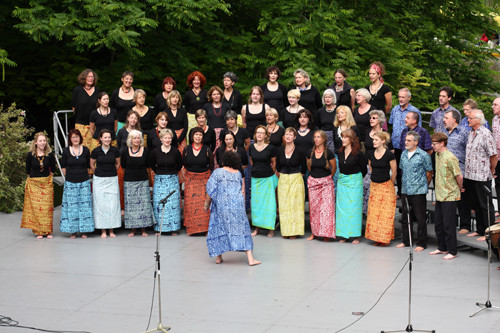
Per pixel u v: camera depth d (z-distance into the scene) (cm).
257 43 1762
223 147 1245
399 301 909
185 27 1734
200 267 1068
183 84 1783
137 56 1714
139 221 1248
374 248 1157
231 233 1066
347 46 1677
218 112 1305
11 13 1673
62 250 1168
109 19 1501
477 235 1134
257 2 1798
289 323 840
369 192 1213
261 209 1233
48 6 1583
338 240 1210
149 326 839
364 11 1886
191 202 1241
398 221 1277
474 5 2052
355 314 866
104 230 1248
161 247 1180
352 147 1167
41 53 1811
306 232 1270
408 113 1165
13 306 912
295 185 1209
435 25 2030
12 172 1455
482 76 2067
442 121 1221
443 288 958
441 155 1081
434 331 803
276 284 983
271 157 1229
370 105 1252
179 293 953
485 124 1174
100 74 1745
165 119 1262
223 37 1728
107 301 927
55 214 1411
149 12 1622
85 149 1242
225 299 926
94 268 1070
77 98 1360
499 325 827
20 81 1803
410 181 1120
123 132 1277
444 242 1109
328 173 1192
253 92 1304
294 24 1697
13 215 1403
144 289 971
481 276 1005
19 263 1098
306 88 1319
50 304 918
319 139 1180
